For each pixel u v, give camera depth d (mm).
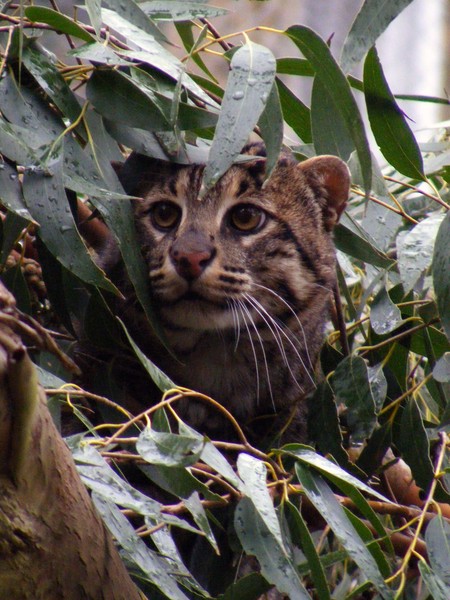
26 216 5164
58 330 7316
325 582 5027
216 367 7484
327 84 6184
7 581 3561
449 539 5488
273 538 4988
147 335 7301
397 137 6734
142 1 6508
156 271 6891
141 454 4414
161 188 7160
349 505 6031
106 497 4434
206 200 7074
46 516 3572
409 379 7398
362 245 7293
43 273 6078
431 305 6625
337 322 7910
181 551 6512
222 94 6906
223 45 7312
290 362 7578
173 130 5566
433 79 19891
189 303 6945
